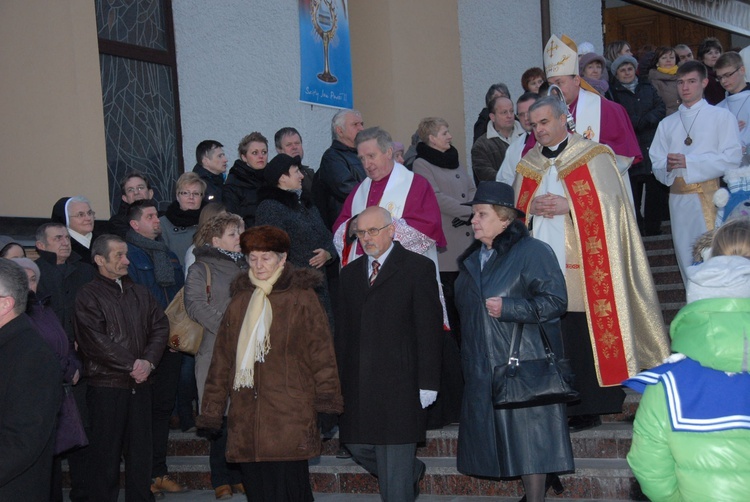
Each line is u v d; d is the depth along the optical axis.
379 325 4.73
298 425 4.58
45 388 3.59
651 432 2.77
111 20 8.28
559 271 4.60
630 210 5.54
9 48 6.77
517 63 11.65
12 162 6.75
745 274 2.71
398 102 9.98
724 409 2.67
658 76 9.64
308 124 9.05
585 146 5.54
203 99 8.88
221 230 5.82
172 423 7.12
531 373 4.50
